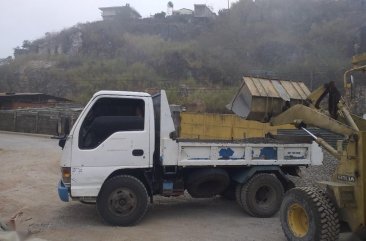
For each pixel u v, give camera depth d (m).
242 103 9.21
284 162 9.24
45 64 81.75
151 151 8.23
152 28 97.44
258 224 8.39
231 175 9.27
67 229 7.80
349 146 6.38
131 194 8.08
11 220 7.59
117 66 75.06
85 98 65.81
